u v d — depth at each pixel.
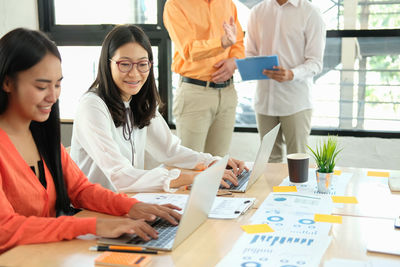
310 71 3.38
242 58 3.41
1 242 1.42
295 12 3.43
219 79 3.33
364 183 2.04
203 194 1.44
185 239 1.43
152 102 2.30
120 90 2.21
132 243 1.39
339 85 4.11
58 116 1.73
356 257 1.28
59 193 1.74
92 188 1.80
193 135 3.40
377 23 3.93
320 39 3.43
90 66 4.52
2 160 1.56
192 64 3.30
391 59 3.96
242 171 2.27
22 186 1.60
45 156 1.72
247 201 1.79
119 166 2.03
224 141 3.54
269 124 3.64
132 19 4.36
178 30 3.24
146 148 2.49
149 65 2.20
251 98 4.29
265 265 1.22
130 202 1.68
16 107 1.59
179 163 2.41
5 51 1.48
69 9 4.47
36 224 1.44
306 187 1.99
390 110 4.04
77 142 2.22
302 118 3.53
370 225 1.53
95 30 4.42
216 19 3.34
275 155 3.71
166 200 1.83
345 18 3.99
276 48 3.51
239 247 1.35
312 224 1.53
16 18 4.18
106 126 2.12
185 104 3.38
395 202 1.77
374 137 4.05
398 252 1.29
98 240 1.42
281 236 1.43
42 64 1.50
